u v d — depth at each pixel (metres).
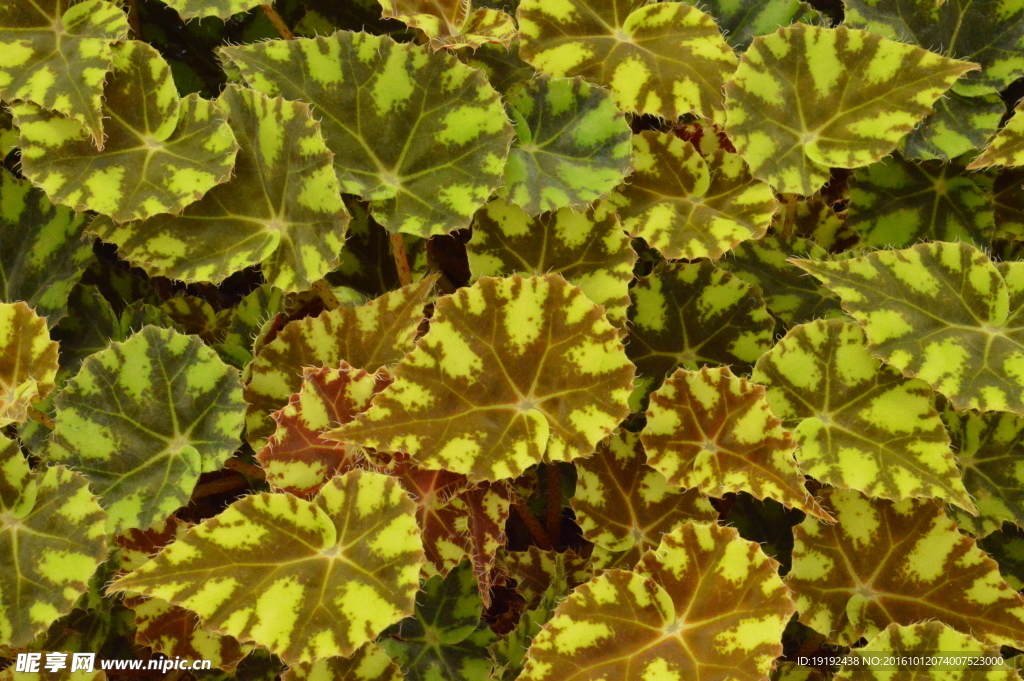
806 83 0.79
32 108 0.76
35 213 0.79
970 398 0.75
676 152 0.80
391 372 0.75
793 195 0.81
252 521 0.74
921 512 0.77
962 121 0.80
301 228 0.76
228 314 0.82
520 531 0.83
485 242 0.78
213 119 0.76
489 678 0.78
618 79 0.79
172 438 0.76
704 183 0.80
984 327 0.77
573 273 0.78
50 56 0.76
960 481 0.76
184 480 0.75
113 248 0.83
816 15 0.82
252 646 0.77
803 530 0.77
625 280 0.78
